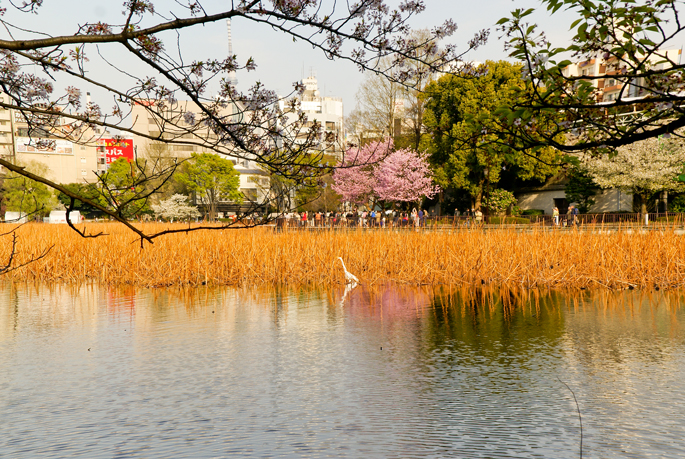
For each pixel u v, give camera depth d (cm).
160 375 859
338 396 753
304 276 1858
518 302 1457
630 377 816
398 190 4284
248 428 649
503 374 841
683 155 3409
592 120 355
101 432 646
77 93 411
